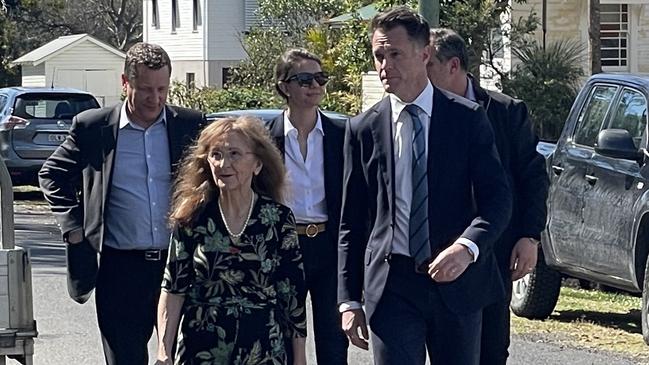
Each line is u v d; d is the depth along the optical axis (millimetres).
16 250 6301
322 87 7078
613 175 10555
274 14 36156
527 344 10305
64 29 66750
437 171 5707
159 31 51812
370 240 5840
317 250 7082
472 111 5762
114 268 6621
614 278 10586
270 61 34312
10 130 23531
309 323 11125
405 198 5738
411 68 5703
